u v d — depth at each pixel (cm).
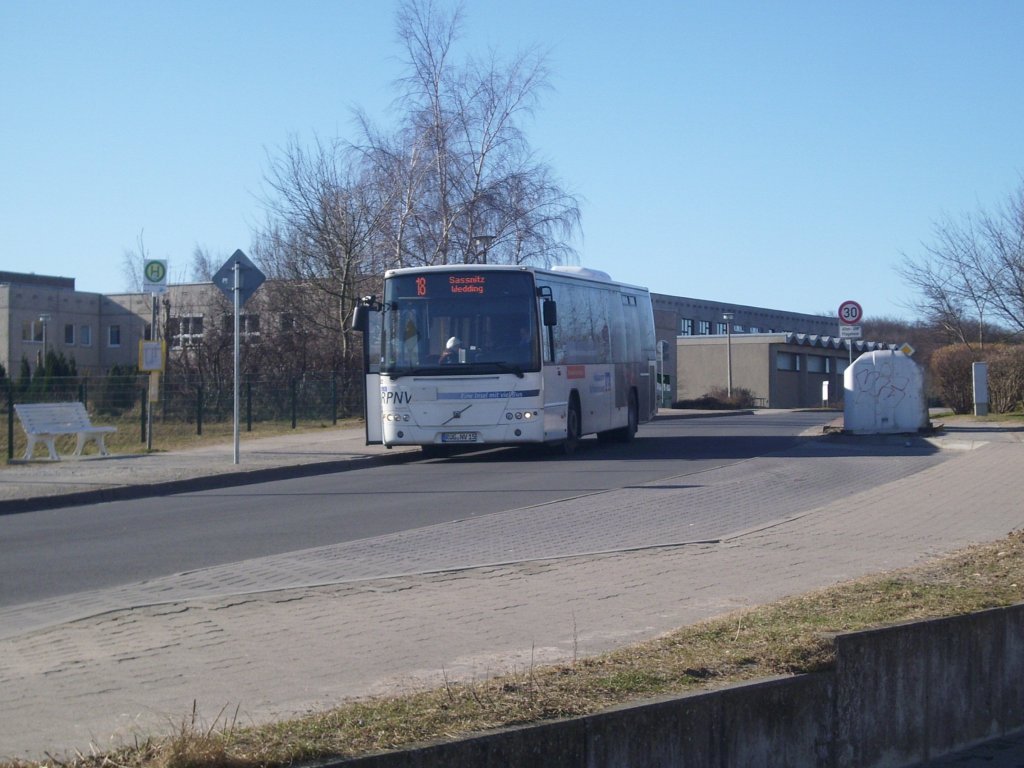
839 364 7250
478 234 3581
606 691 529
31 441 2283
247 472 1891
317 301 4009
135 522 1401
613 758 495
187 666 680
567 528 1255
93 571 1046
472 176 3625
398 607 847
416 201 3606
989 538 1132
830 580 932
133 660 695
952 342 3803
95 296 5912
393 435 2042
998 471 1723
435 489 1661
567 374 2159
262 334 4075
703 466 1912
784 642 604
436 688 561
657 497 1506
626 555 1070
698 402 5266
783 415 4534
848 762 587
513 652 708
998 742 664
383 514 1405
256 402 3092
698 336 6481
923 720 628
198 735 443
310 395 3167
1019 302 3372
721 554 1070
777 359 6334
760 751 547
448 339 2030
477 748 454
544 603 858
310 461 2045
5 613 867
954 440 2255
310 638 751
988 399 3238
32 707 589
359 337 3862
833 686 582
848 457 2041
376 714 490
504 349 2011
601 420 2362
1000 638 679
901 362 2458
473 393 2008
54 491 1648
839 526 1235
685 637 644
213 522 1375
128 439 2858
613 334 2478
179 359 3975
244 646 730
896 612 676
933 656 636
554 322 2045
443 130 3600
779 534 1187
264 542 1202
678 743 516
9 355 5472
